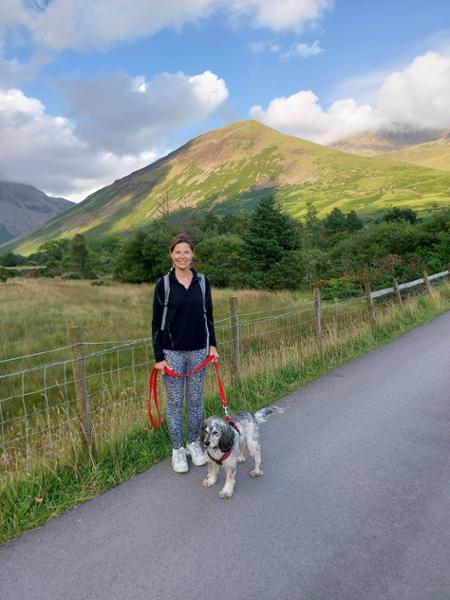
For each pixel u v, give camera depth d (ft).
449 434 16.39
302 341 30.86
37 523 11.28
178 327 13.61
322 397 20.65
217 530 10.88
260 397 20.31
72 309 62.18
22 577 9.39
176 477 13.53
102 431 15.55
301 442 15.88
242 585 9.07
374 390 21.49
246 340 35.60
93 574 9.46
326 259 102.63
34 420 23.02
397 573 9.34
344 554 9.95
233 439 12.14
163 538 10.60
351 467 13.98
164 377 14.06
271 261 95.71
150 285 121.90
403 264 68.80
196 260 105.81
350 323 35.24
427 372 24.18
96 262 242.99
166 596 8.82
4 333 44.37
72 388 29.32
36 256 433.89
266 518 11.35
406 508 11.69
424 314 41.45
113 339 41.86
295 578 9.23
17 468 13.80
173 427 13.98
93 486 12.90
